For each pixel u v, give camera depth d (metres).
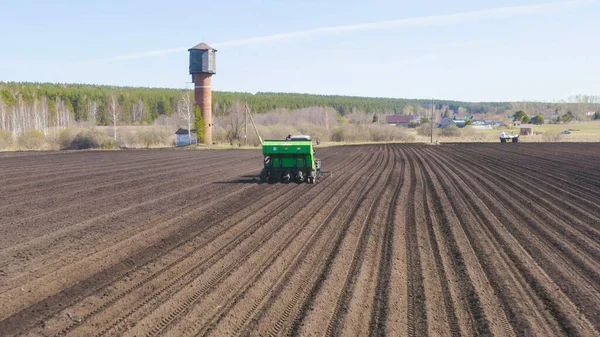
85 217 19.14
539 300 11.68
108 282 11.89
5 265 12.95
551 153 62.41
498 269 13.94
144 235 16.39
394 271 13.57
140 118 176.88
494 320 10.43
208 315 10.17
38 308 10.27
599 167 43.97
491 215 21.59
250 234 16.92
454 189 29.77
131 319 9.84
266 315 10.23
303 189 27.86
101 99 176.75
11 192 25.62
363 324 10.09
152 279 12.17
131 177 32.97
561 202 25.16
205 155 56.12
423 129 125.12
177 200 23.42
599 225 19.80
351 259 14.58
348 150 71.81
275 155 30.25
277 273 12.97
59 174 34.09
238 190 27.03
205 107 77.12
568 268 14.16
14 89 162.38
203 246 15.29
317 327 9.78
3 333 9.11
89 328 9.40
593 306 11.27
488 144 88.06
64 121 140.62
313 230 18.02
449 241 17.12
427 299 11.60
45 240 15.52
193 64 75.88
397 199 25.59
